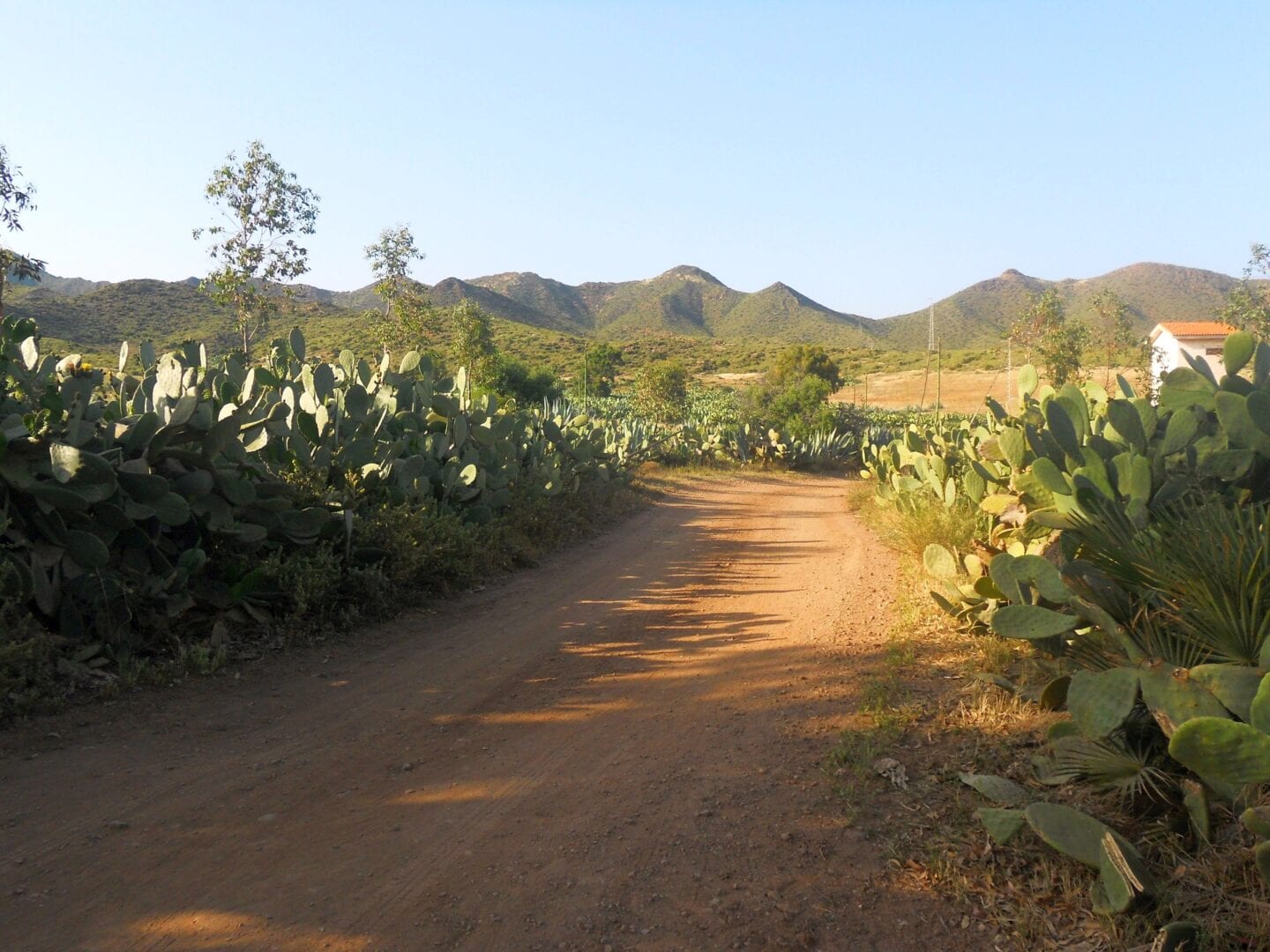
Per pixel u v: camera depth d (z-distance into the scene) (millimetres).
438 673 6555
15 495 6125
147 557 6633
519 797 4371
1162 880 3260
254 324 29109
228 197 27875
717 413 38906
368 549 8109
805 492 24641
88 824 4012
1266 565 3678
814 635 7555
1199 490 5551
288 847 3832
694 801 4281
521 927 3227
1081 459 6766
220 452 7180
